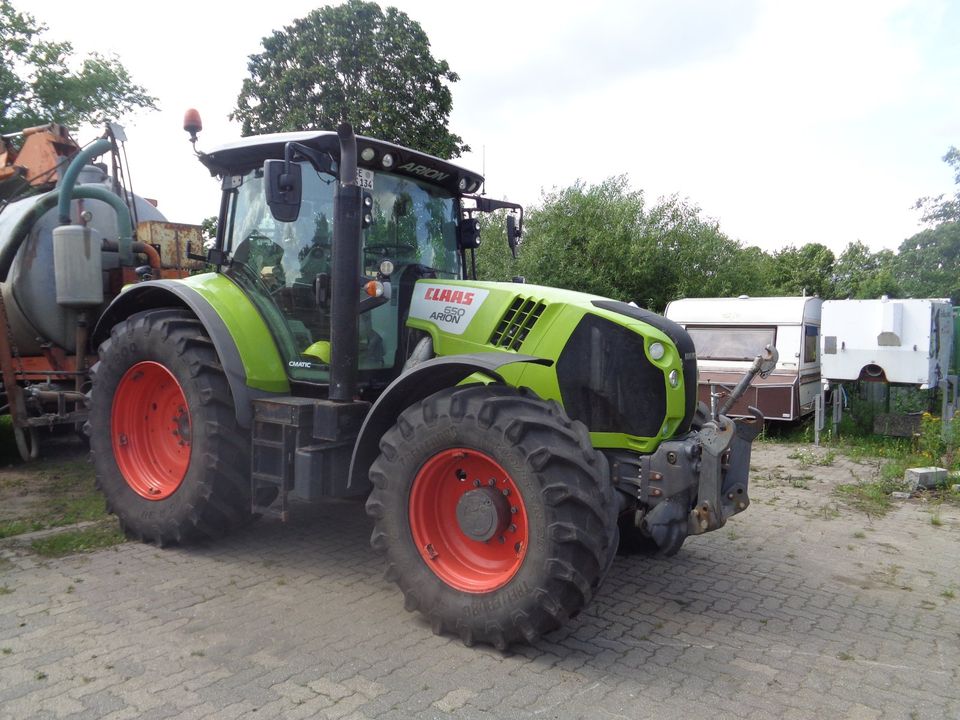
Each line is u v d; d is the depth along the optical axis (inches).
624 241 664.4
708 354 415.5
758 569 184.5
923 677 127.1
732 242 762.8
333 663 125.6
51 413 277.0
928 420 332.5
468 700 114.7
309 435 162.7
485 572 135.5
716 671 127.6
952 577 180.2
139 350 187.8
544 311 155.0
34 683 116.6
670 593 166.4
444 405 135.9
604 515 124.8
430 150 652.1
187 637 134.4
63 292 231.6
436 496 141.6
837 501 259.0
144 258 263.0
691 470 140.2
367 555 182.7
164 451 195.8
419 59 654.5
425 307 171.6
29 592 154.2
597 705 114.6
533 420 127.2
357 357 160.6
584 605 126.1
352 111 622.2
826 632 146.0
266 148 179.8
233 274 193.5
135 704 111.0
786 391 381.7
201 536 185.8
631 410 148.3
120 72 818.8
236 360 171.8
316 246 176.2
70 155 283.9
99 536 192.2
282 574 168.4
